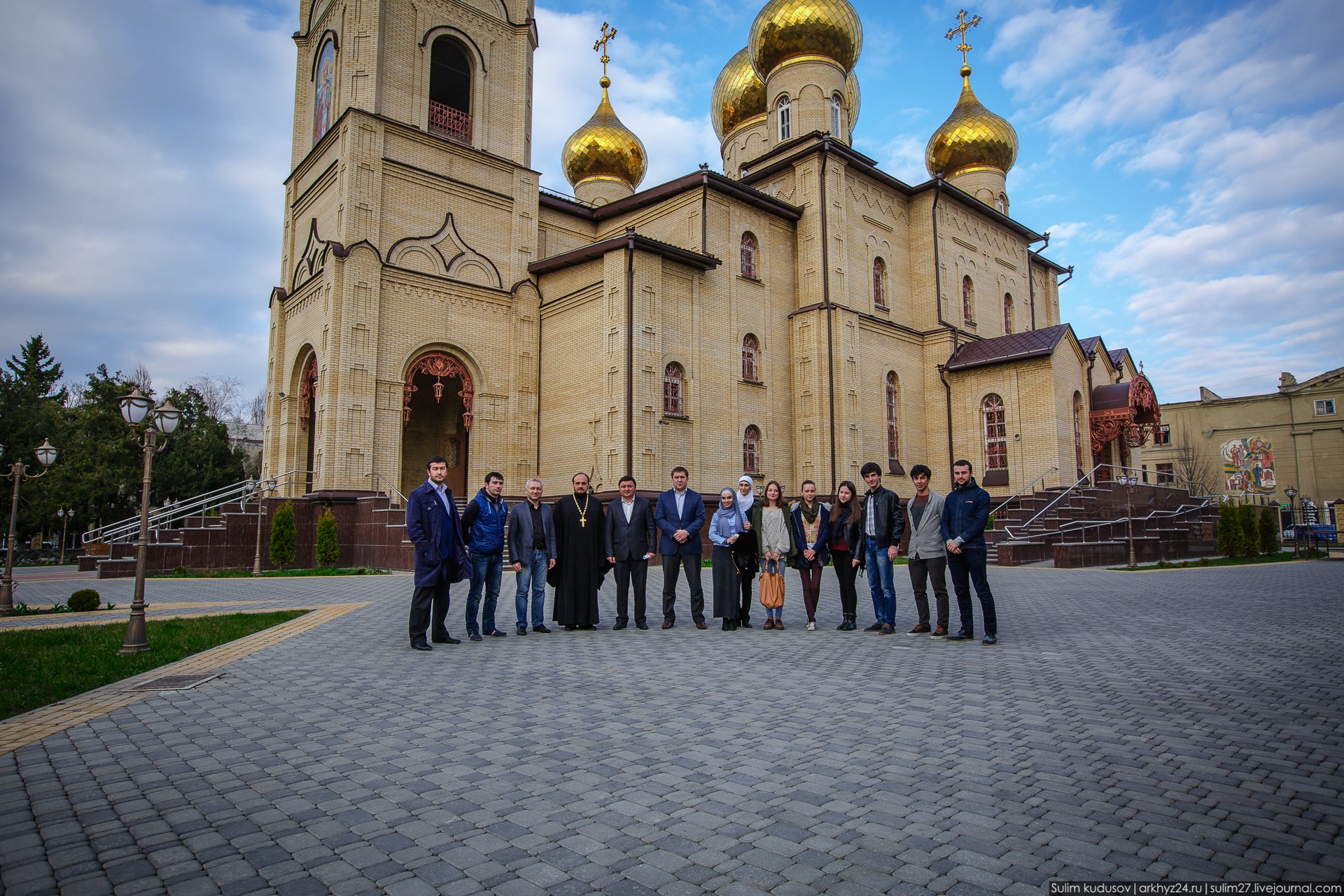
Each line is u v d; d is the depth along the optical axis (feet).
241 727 18.81
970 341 104.42
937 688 22.18
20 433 126.93
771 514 35.42
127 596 47.78
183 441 135.54
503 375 81.10
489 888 10.57
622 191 112.47
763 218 88.53
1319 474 161.79
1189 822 12.61
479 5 84.12
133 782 14.98
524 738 17.57
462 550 31.35
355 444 70.08
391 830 12.59
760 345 86.38
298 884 10.76
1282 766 15.25
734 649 29.48
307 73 88.74
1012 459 93.71
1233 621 34.42
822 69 99.60
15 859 11.61
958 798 13.67
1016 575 58.95
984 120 117.80
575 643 31.42
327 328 70.74
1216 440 172.55
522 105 86.02
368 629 34.40
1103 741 16.96
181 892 10.56
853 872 10.95
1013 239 117.60
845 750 16.42
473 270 80.18
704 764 15.66
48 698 21.75
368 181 73.67
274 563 64.59
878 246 97.55
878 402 93.91
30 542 144.66
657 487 73.20
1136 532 82.69
